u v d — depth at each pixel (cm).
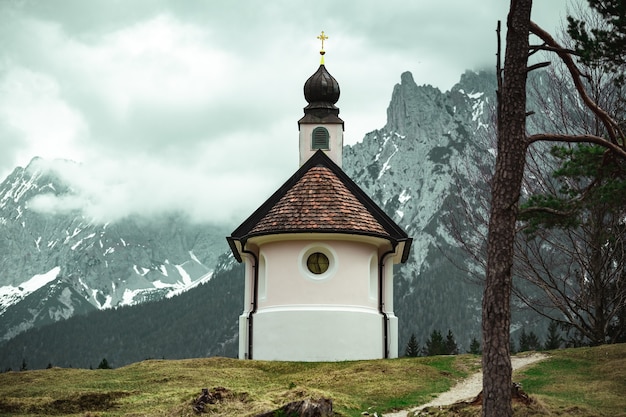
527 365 3588
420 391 3155
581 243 5222
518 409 2645
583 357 3650
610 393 2973
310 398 2647
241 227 4616
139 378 3506
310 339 4253
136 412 2773
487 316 2311
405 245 4691
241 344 4434
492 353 2280
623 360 3422
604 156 2680
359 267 4409
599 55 2953
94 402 2962
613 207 2770
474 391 3172
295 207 4444
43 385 3400
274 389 3122
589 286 5000
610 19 3041
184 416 2670
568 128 4938
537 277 5134
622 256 4700
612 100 4591
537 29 2522
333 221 4366
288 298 4325
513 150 2388
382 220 4656
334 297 4322
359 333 4303
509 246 2344
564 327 5244
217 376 3525
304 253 4366
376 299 4519
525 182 4894
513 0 2431
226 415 2633
